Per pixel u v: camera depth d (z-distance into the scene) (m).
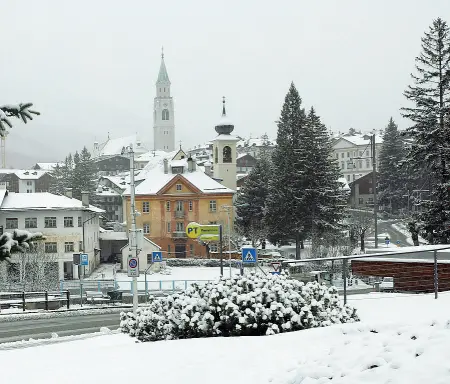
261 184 93.50
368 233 90.69
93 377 10.09
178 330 13.58
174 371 9.82
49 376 10.51
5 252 10.20
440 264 21.83
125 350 12.03
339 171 86.38
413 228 55.34
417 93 58.22
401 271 23.28
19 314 35.84
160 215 86.81
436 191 54.56
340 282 35.53
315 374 7.93
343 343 9.37
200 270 72.81
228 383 8.86
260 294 13.16
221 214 86.94
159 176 90.38
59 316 36.69
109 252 92.00
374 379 7.10
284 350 10.32
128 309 40.44
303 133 80.88
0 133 11.03
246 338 11.82
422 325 9.22
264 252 79.69
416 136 57.41
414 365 6.98
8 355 13.23
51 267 68.19
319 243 75.00
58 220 73.25
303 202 78.69
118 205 138.00
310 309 13.30
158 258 50.38
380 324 10.57
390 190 123.94
